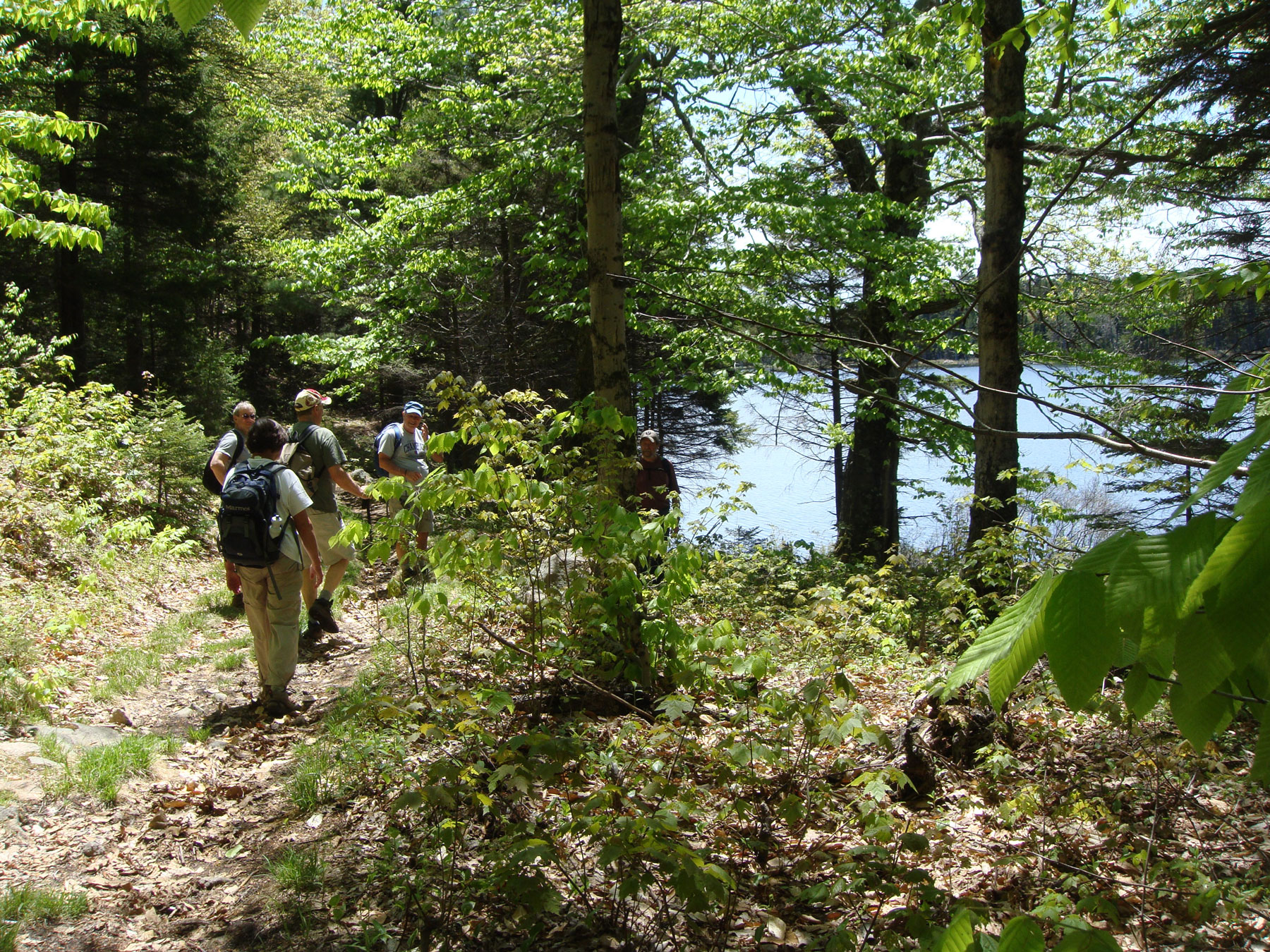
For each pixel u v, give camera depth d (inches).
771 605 281.3
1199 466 82.4
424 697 183.9
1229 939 132.3
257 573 226.1
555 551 209.5
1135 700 36.0
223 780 189.6
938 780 180.4
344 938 132.1
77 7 354.0
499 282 757.3
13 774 178.1
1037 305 598.2
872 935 129.0
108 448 438.9
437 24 551.5
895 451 747.4
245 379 1224.2
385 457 369.4
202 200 853.8
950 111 603.8
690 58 540.1
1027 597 35.6
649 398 565.6
